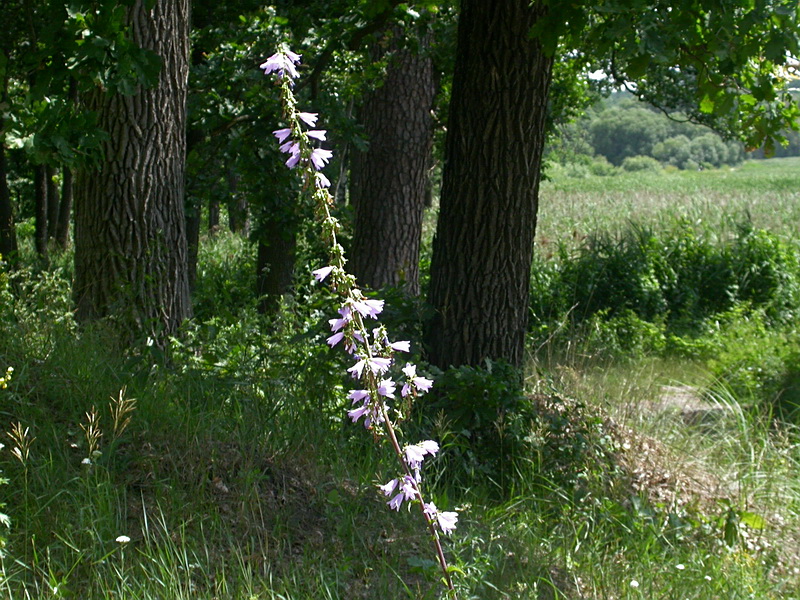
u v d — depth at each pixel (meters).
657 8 5.11
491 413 5.65
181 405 5.11
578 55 13.26
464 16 6.20
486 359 5.98
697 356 11.60
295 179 10.16
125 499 3.97
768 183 52.44
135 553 3.72
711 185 50.56
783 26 5.19
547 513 5.29
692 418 8.02
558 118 16.78
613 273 14.35
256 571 3.75
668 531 5.24
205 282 13.13
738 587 4.71
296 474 4.65
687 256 15.32
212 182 10.39
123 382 5.04
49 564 3.44
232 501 4.26
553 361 9.71
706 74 6.04
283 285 12.44
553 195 34.06
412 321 6.33
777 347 10.97
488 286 6.28
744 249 15.50
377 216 11.59
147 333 6.10
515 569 4.30
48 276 8.02
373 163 11.59
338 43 9.63
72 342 5.62
